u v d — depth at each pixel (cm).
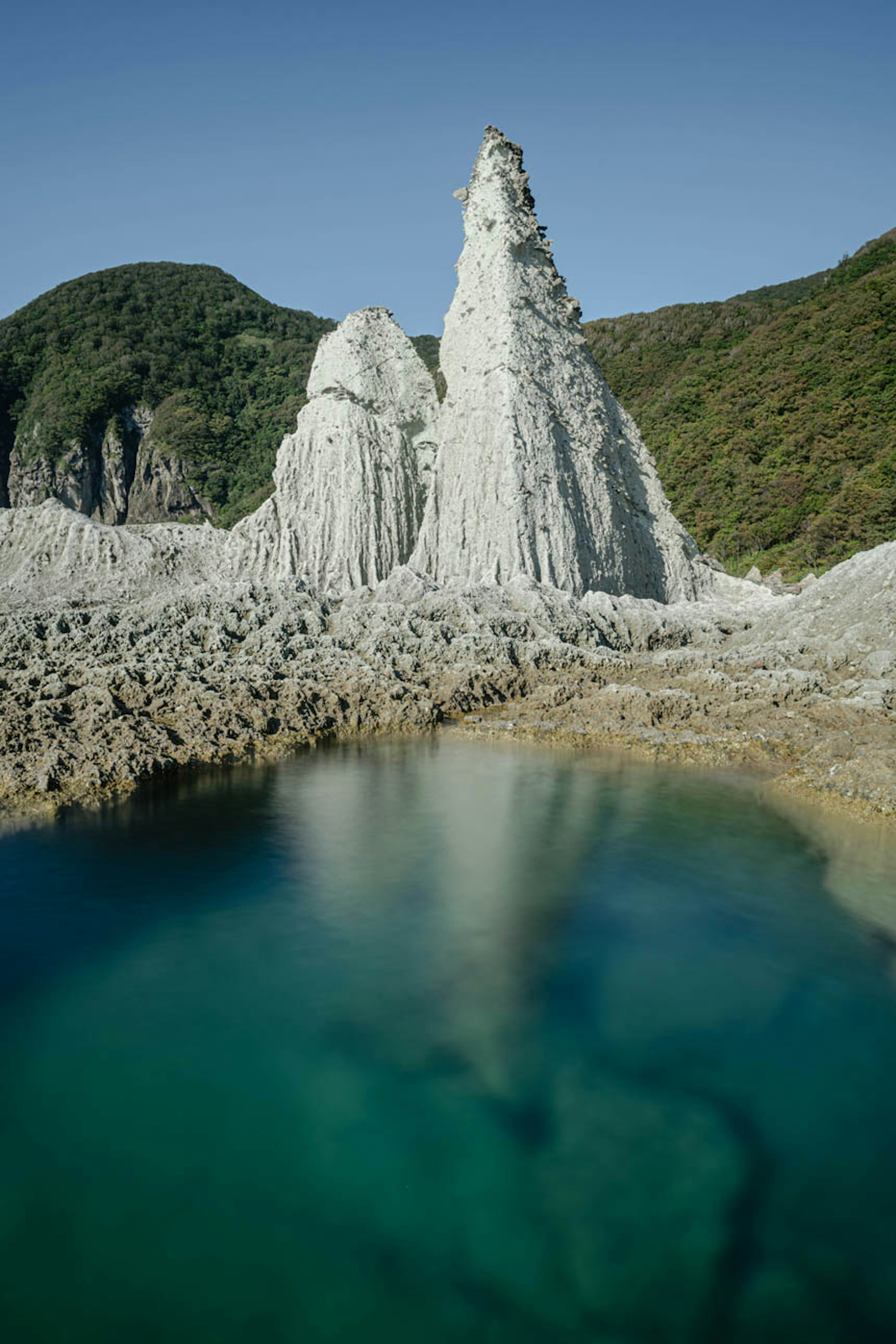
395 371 4353
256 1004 1058
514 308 3916
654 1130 870
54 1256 703
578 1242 737
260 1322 651
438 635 2981
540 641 3017
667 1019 1052
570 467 3916
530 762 2169
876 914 1334
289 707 2434
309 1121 866
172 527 4525
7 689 2159
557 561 3706
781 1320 668
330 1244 727
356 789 1911
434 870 1473
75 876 1388
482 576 3688
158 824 1638
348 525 4069
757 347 10100
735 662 2892
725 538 7844
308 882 1406
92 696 2150
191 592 3133
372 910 1312
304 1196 776
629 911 1331
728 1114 895
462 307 4100
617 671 2908
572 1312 670
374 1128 861
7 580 3922
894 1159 840
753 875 1471
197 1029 1005
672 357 11512
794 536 7469
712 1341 650
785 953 1215
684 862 1524
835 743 2109
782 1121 885
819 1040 1022
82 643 2603
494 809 1791
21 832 1571
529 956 1192
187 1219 746
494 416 3778
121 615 2902
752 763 2145
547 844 1605
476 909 1327
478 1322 661
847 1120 889
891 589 2891
